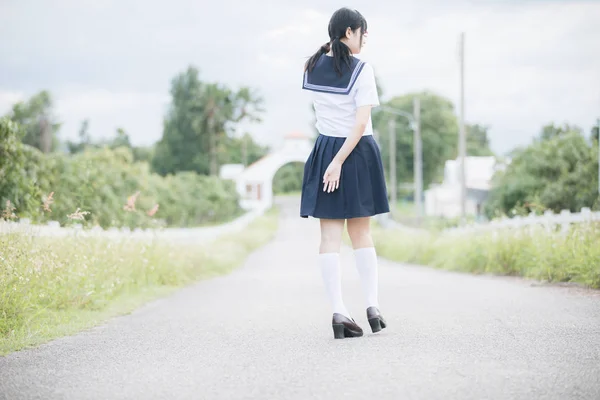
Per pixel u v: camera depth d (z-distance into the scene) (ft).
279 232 179.42
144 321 21.53
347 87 16.14
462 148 84.89
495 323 17.69
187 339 16.74
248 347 15.15
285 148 312.50
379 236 102.27
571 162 98.17
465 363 12.59
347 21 16.31
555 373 11.71
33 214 34.73
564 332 15.92
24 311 21.09
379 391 10.75
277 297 28.96
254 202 268.21
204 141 356.38
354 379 11.57
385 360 13.00
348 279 40.75
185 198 159.94
